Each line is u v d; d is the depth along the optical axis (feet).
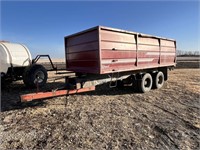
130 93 23.72
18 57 26.55
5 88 26.17
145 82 24.35
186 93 23.82
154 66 25.00
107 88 26.84
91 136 11.30
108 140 10.83
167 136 11.40
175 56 30.86
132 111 16.17
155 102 19.33
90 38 17.53
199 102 19.44
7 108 16.96
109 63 17.57
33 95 14.79
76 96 21.79
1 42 26.18
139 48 21.68
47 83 30.73
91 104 18.31
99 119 14.12
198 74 46.55
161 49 26.35
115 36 18.12
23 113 15.56
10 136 11.32
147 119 14.24
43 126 12.80
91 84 18.04
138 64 21.79
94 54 17.10
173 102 19.36
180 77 40.27
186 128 12.61
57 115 15.02
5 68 24.93
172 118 14.53
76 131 11.99
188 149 9.91
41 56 28.60
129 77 23.72
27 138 11.06
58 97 21.07
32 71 25.26
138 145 10.28
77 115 15.01
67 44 21.98
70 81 18.02
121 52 18.98
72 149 9.84
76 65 20.57
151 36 23.35
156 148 10.00
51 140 10.81
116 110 16.40
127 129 12.35
